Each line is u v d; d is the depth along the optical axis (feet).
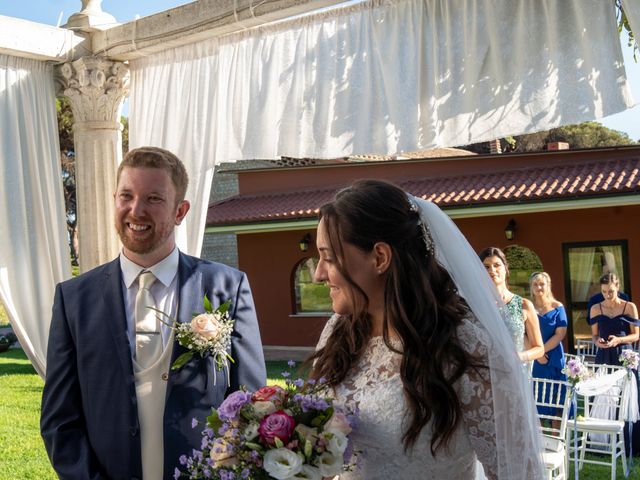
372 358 6.82
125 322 8.90
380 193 6.65
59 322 9.13
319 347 7.64
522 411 6.15
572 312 42.55
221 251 62.75
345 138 14.47
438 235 6.67
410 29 13.61
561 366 21.18
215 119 16.42
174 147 17.25
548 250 43.06
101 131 17.78
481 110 12.86
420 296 6.42
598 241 41.81
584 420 20.40
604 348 24.34
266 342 51.34
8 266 16.76
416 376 6.20
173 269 9.31
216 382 8.91
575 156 44.24
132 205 8.80
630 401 21.17
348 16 14.39
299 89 15.11
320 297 50.26
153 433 8.69
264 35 15.57
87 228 17.75
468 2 12.92
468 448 6.36
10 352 52.85
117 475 8.53
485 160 46.83
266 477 6.02
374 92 14.14
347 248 6.54
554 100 12.13
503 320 6.72
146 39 16.65
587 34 11.73
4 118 16.70
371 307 6.83
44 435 8.81
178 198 9.19
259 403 6.30
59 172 17.85
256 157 15.74
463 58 13.12
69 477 8.41
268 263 51.34
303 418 6.29
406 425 6.34
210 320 8.74
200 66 16.69
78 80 17.39
